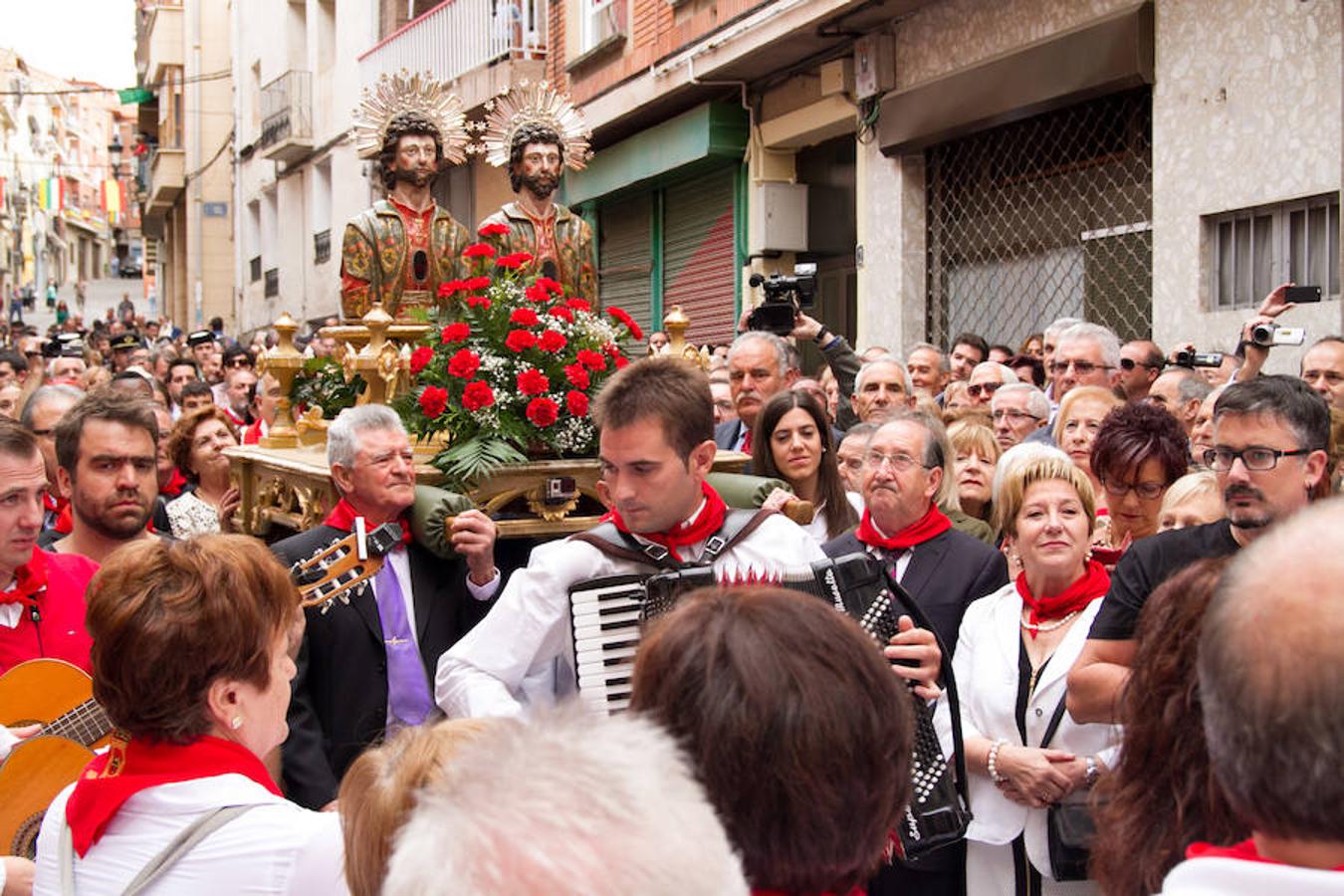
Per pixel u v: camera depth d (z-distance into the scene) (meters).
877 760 1.76
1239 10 7.88
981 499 5.43
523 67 15.84
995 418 6.18
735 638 1.78
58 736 3.25
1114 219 9.19
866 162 11.40
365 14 20.95
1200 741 2.13
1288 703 1.34
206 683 2.40
